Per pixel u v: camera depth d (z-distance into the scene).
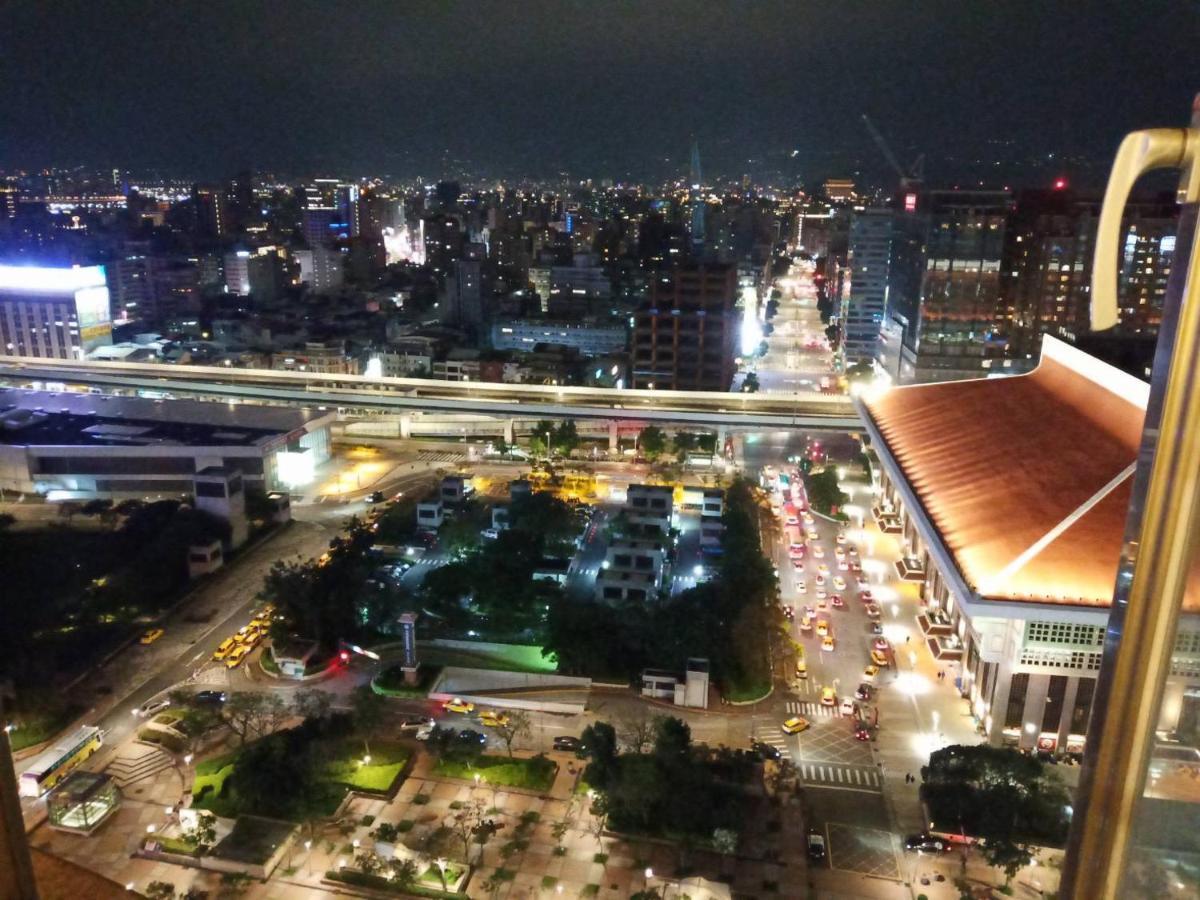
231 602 144.50
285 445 195.75
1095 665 101.75
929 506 126.56
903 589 150.75
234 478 163.12
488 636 134.38
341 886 87.25
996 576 102.25
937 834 92.56
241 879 86.94
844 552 164.38
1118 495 110.88
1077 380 147.00
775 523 178.00
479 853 91.06
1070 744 105.06
